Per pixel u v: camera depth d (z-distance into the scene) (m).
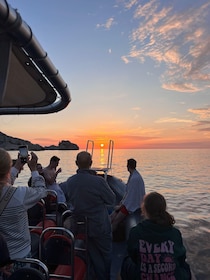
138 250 2.32
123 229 5.22
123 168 37.88
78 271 2.90
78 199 3.43
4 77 3.69
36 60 4.41
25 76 5.34
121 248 4.92
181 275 2.25
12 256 2.09
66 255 3.02
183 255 2.30
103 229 3.46
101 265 3.46
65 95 6.73
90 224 3.41
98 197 3.43
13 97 6.70
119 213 5.25
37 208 4.38
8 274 1.90
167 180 25.56
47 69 4.89
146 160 69.12
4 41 3.61
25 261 2.06
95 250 3.48
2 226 2.07
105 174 7.36
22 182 19.22
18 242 2.14
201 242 6.45
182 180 25.52
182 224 8.76
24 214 2.19
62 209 5.25
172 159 74.69
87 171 3.54
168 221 2.36
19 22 3.32
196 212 11.29
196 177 28.31
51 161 5.99
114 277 3.87
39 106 7.69
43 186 2.42
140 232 2.36
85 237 3.37
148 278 2.23
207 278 4.46
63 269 2.86
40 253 2.78
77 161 3.61
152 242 2.29
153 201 2.41
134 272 2.39
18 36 3.55
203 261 5.18
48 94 6.60
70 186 3.53
